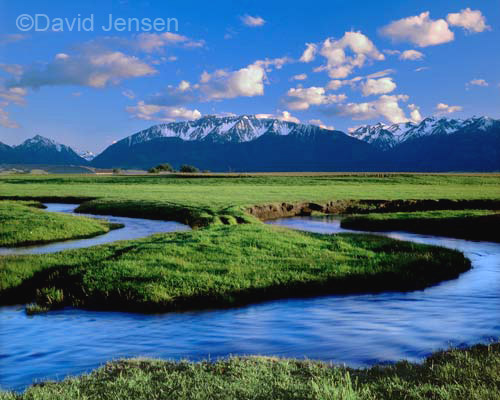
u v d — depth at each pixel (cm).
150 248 2194
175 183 11256
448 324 1208
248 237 2531
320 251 2280
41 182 11919
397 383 741
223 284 1678
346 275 1823
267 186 9500
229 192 7475
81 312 1442
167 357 1001
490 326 1182
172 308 1476
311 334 1149
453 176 12131
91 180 12562
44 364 964
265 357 930
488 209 5272
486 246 2967
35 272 1856
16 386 839
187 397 704
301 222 4497
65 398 718
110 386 770
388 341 1068
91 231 3591
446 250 2420
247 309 1459
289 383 744
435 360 892
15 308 1505
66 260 2012
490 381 729
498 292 1648
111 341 1127
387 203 5731
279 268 1911
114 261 1930
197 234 2650
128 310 1462
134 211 5034
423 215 4172
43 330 1231
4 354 1026
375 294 1638
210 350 1044
